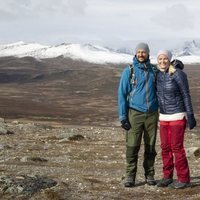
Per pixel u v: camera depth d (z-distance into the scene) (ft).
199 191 36.50
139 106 38.22
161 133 38.65
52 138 96.73
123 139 99.71
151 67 38.34
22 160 59.72
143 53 37.81
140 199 35.19
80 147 82.23
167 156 38.86
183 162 37.88
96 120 472.03
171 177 39.04
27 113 551.59
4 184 36.14
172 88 37.17
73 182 41.16
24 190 35.70
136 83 38.01
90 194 36.52
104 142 92.53
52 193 35.24
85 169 54.90
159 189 38.24
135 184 40.27
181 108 37.50
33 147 79.10
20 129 113.60
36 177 38.63
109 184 40.83
